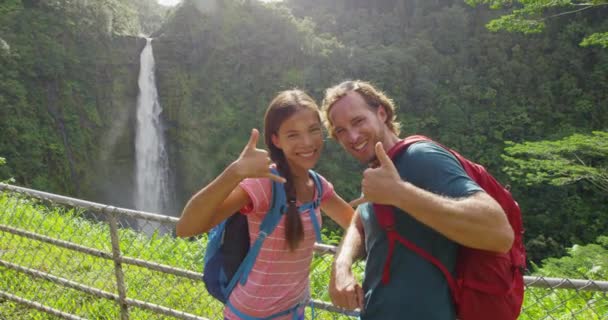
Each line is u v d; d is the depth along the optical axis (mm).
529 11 8914
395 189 1208
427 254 1363
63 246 2824
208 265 1706
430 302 1340
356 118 1486
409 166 1349
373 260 1473
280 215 1575
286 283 1696
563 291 3607
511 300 1342
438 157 1316
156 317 2865
